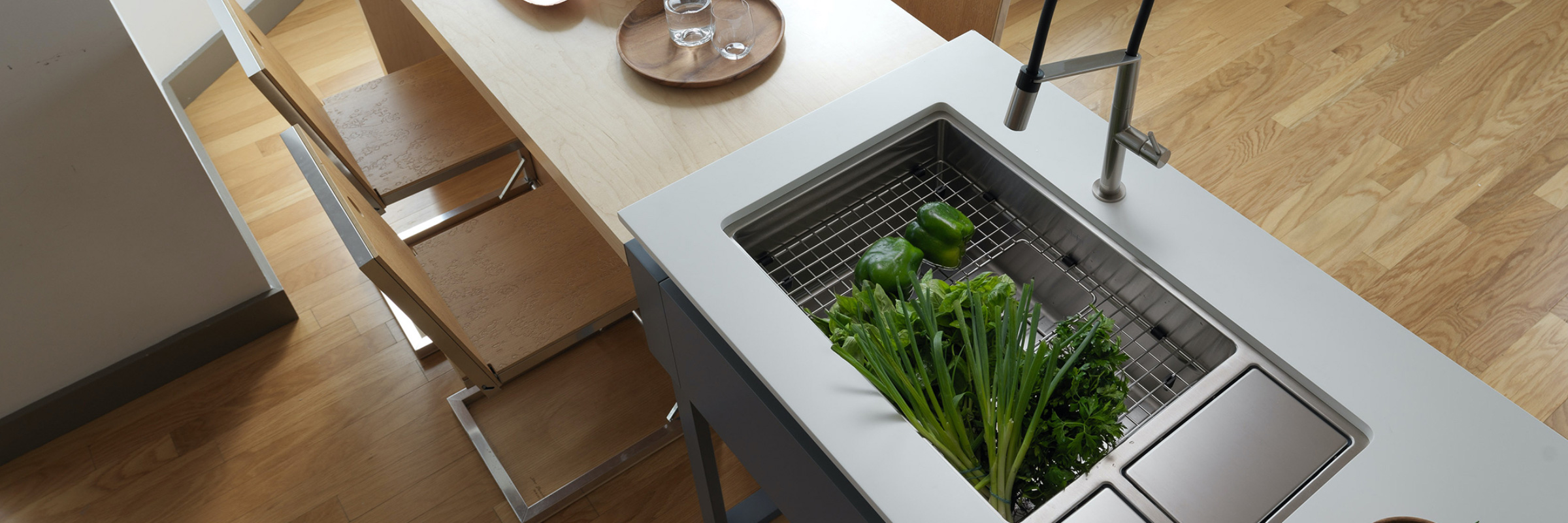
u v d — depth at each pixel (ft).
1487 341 6.61
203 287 6.49
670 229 3.59
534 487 6.14
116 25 4.96
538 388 6.61
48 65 4.85
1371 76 8.55
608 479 6.16
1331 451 2.91
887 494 2.84
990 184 4.00
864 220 4.04
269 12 9.53
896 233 4.02
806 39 4.73
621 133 4.27
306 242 7.64
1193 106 8.36
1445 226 7.32
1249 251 3.40
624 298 5.19
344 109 6.26
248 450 6.41
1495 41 8.82
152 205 5.78
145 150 5.51
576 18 4.98
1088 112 3.98
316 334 7.05
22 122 4.94
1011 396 3.05
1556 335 6.62
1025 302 3.21
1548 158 7.77
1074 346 3.21
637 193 3.99
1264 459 2.91
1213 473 2.89
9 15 4.56
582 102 4.45
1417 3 9.26
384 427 6.51
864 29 4.77
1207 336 3.32
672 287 3.59
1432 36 8.90
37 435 6.35
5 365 5.87
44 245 5.48
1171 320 3.43
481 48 4.80
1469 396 2.95
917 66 4.24
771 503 5.79
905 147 4.02
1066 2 9.50
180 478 6.28
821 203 3.93
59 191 5.33
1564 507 2.70
